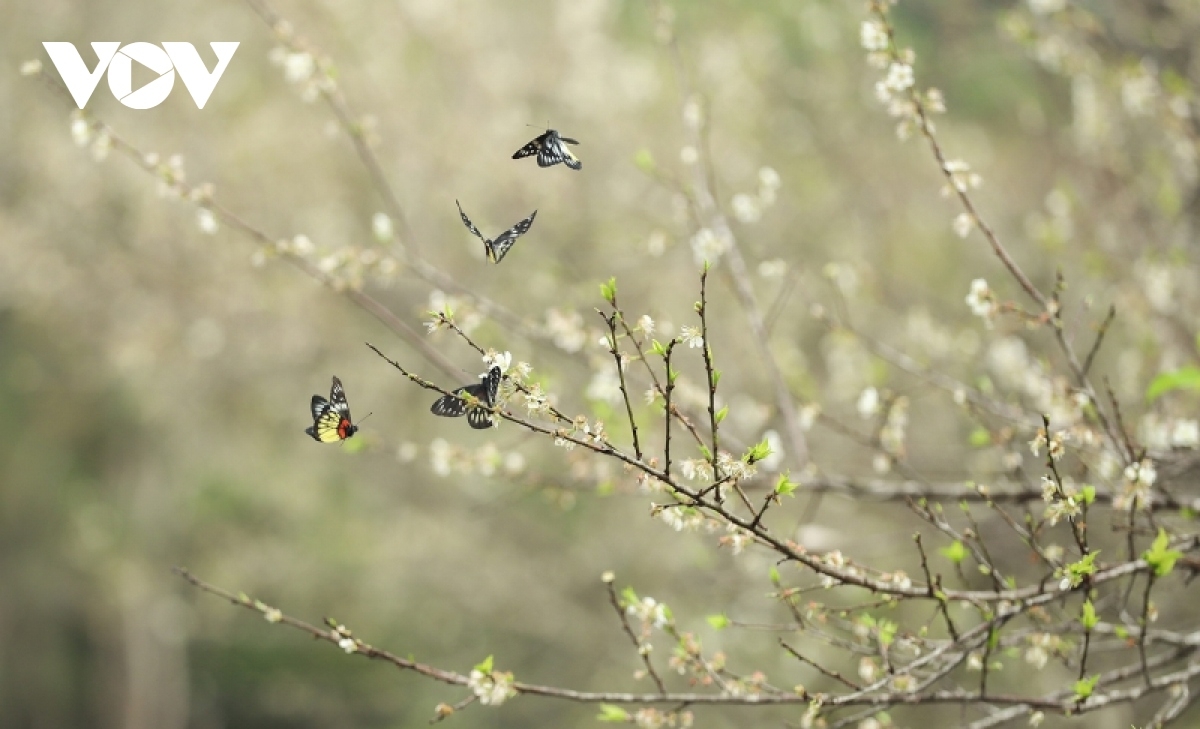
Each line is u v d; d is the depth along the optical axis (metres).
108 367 20.67
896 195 16.22
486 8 17.97
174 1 18.22
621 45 18.56
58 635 28.17
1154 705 10.16
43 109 17.52
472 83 17.30
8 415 25.83
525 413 3.62
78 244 17.17
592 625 16.31
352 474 19.72
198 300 16.36
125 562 25.05
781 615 11.41
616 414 6.73
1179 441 5.99
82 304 17.52
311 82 6.43
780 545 3.79
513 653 19.61
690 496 3.52
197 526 24.72
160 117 16.77
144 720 26.47
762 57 17.02
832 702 4.07
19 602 27.19
